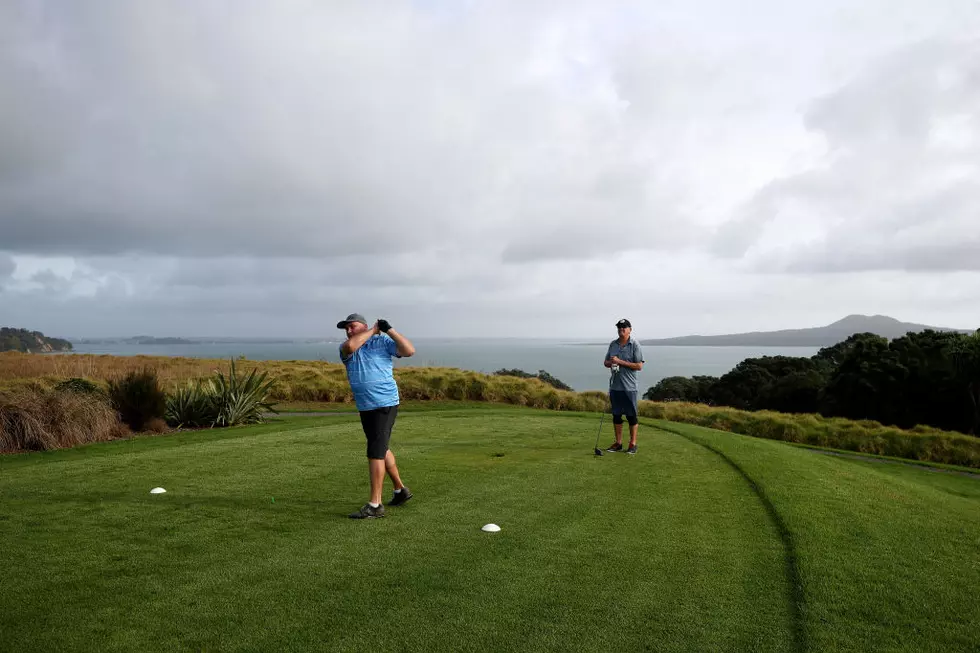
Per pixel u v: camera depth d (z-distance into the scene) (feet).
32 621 11.23
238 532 16.81
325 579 13.44
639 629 11.44
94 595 12.43
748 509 20.42
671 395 214.07
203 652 10.18
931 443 67.31
